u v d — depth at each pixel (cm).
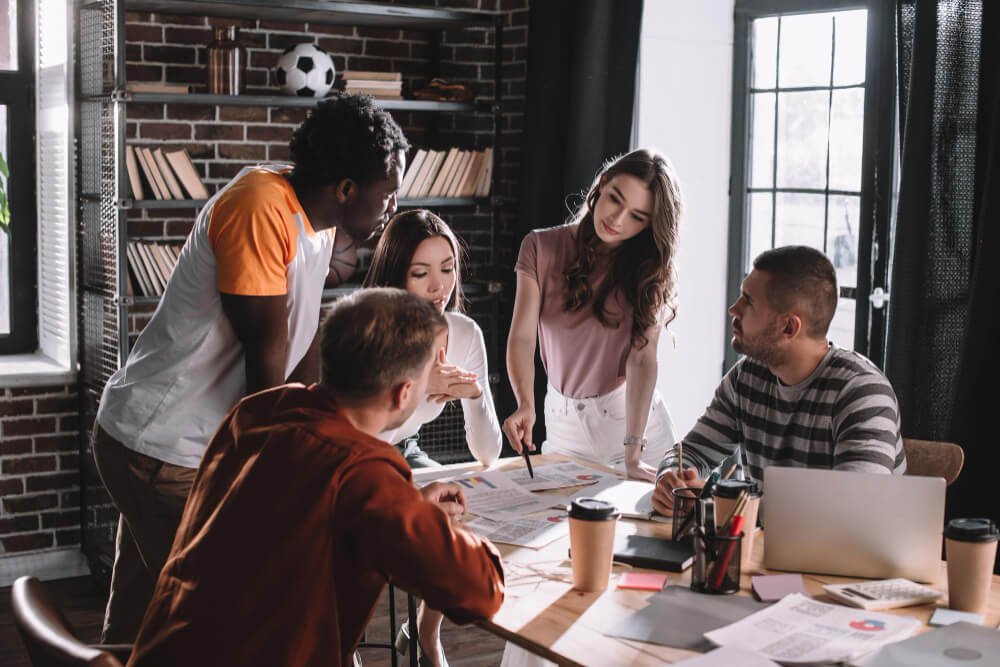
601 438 329
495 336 475
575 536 194
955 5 336
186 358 234
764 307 236
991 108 333
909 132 345
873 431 226
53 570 438
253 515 166
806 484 201
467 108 456
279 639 162
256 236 224
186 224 446
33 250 470
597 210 305
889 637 169
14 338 471
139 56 435
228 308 227
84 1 418
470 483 266
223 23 448
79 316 435
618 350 321
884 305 395
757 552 215
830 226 429
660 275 310
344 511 164
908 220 346
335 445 168
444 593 169
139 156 409
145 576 255
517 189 482
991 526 185
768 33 444
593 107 446
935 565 197
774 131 446
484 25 473
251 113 454
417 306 177
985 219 324
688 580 201
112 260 405
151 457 238
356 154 228
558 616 183
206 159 449
